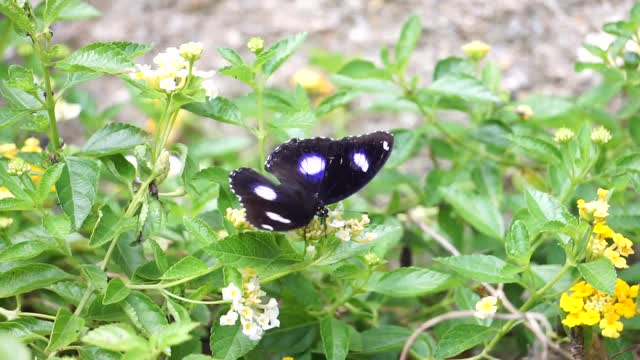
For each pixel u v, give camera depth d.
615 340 0.60
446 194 0.65
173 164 0.66
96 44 0.55
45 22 0.55
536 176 0.73
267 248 0.54
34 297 0.64
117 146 0.58
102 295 0.55
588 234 0.55
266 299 0.59
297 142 0.55
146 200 0.56
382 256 0.62
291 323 0.61
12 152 0.64
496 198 0.71
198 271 0.54
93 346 0.54
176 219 0.64
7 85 0.58
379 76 0.70
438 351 0.58
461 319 0.62
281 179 0.54
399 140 0.71
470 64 0.72
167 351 0.51
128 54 0.57
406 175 0.74
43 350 0.56
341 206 0.59
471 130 0.72
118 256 0.58
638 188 0.61
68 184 0.56
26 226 0.65
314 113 0.64
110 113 0.75
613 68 0.71
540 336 0.56
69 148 0.67
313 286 0.61
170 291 0.57
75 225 0.55
